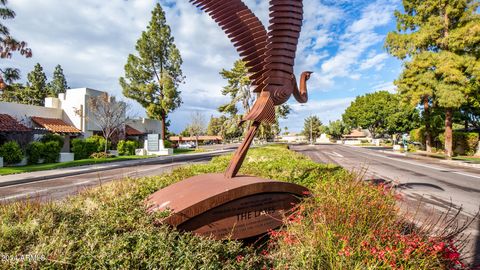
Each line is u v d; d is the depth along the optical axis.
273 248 3.85
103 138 26.55
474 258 4.09
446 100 21.95
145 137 36.00
